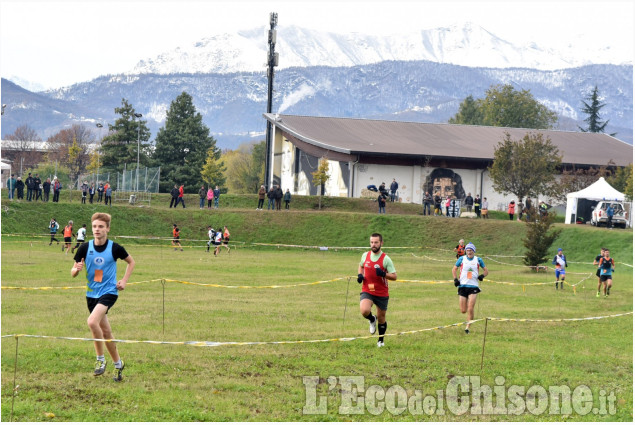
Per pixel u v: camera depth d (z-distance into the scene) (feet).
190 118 360.69
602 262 105.70
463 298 67.72
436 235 201.16
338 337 60.03
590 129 520.83
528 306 89.40
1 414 36.91
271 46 290.76
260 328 63.62
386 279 57.16
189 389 42.78
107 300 43.06
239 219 208.95
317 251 193.36
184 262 140.87
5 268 112.06
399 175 261.44
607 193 208.13
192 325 63.82
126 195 238.07
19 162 468.34
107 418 36.99
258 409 39.70
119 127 356.38
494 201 266.36
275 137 331.57
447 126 321.93
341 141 271.08
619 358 56.80
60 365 46.80
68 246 151.74
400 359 52.75
